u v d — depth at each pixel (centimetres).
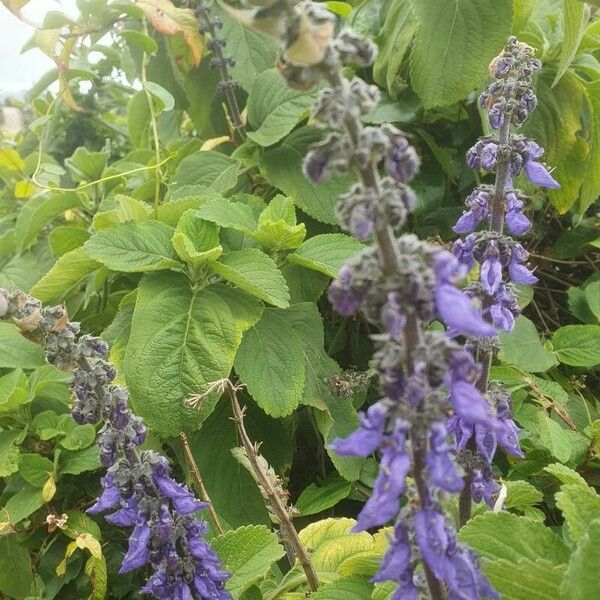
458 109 54
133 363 39
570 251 55
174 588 27
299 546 32
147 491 26
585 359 46
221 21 58
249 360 42
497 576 24
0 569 42
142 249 44
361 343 53
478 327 15
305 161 16
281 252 48
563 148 50
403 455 16
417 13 45
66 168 83
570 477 28
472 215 29
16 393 43
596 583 21
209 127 66
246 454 33
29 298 25
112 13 60
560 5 57
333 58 15
